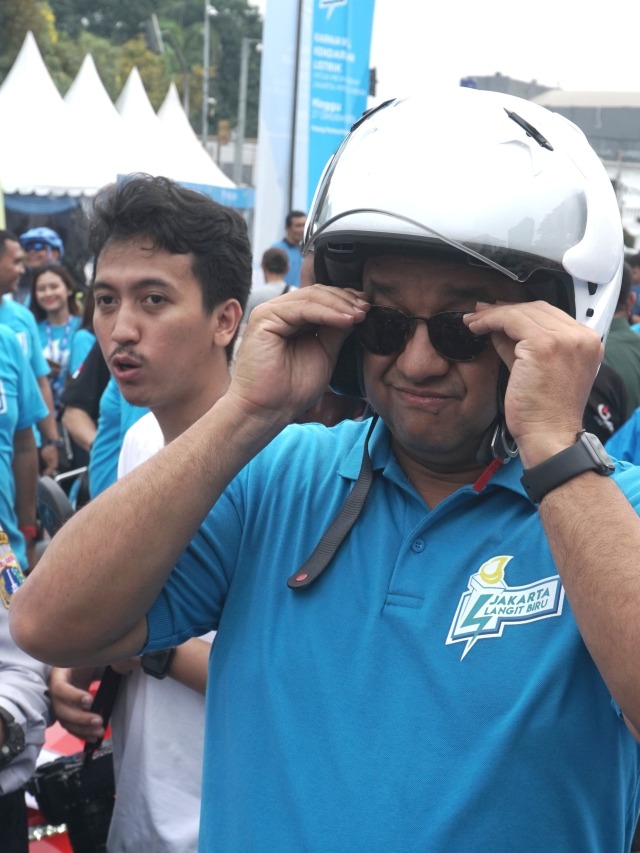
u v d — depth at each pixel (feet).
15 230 50.11
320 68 23.52
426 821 3.83
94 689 8.22
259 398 4.28
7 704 6.51
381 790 3.91
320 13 23.44
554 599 3.94
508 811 3.77
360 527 4.40
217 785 4.38
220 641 4.49
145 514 4.19
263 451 4.83
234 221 7.00
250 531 4.62
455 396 4.10
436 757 3.88
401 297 4.11
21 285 29.68
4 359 13.00
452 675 3.94
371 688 4.04
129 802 6.71
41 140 46.78
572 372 3.84
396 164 4.00
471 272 4.01
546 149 4.03
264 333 4.32
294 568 4.42
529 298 4.15
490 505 4.23
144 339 6.75
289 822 4.02
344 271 4.41
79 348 18.93
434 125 4.04
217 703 4.46
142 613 4.33
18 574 7.00
